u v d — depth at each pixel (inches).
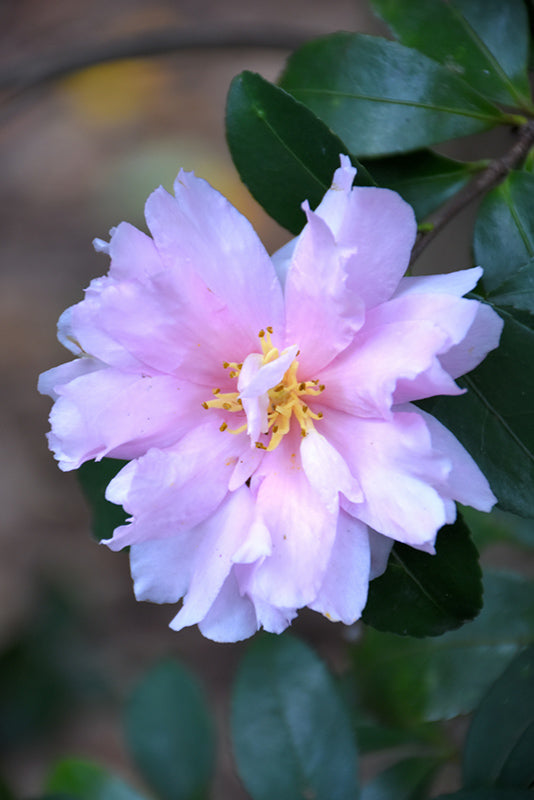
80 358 14.8
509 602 17.5
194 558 14.6
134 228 14.2
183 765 17.2
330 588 14.2
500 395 14.5
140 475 14.2
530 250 15.1
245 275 14.4
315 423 14.5
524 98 15.6
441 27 15.8
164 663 17.5
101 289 14.4
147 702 17.4
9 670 25.0
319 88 15.6
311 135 15.0
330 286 14.0
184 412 14.7
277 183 15.1
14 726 24.7
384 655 17.6
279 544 14.4
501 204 15.3
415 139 15.5
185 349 14.5
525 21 15.7
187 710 17.3
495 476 14.5
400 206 14.0
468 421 14.5
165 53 20.2
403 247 14.0
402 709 17.4
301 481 14.6
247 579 14.4
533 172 15.4
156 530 14.3
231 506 14.6
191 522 14.5
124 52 20.2
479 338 13.9
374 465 14.1
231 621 14.5
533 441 14.4
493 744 15.2
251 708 16.2
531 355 14.4
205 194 14.2
